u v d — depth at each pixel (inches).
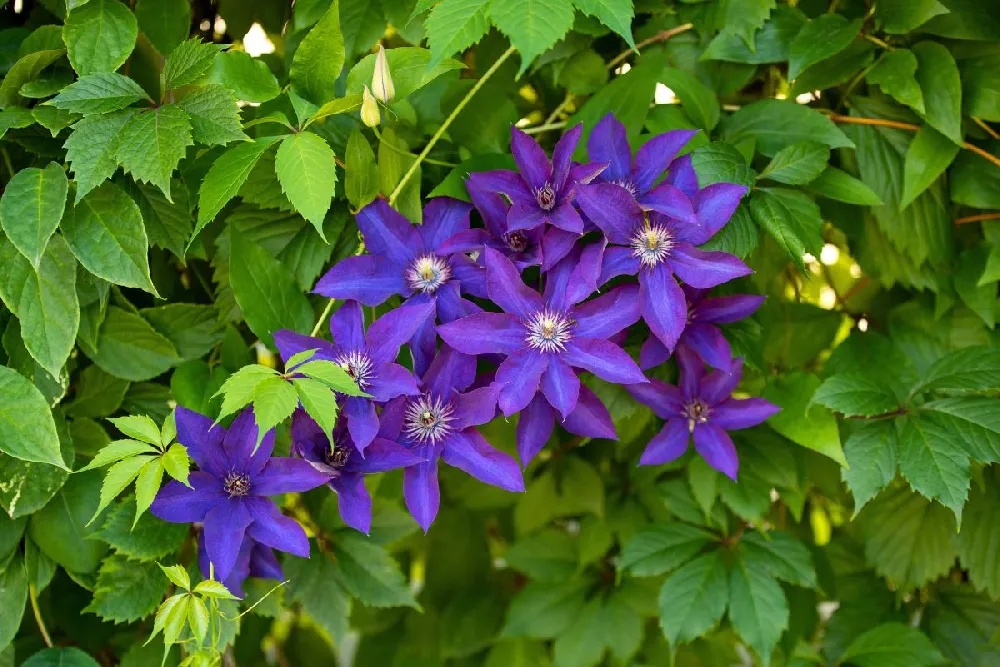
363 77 50.7
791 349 57.0
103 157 48.3
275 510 48.8
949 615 58.4
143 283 49.5
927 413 51.5
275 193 52.0
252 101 49.9
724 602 54.9
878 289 57.4
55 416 52.0
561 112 55.5
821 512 62.4
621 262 48.9
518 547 62.7
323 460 48.7
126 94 49.1
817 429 52.0
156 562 52.1
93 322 52.1
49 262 49.8
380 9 53.4
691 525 56.4
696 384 52.0
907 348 56.0
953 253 55.3
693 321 51.4
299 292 51.9
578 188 48.5
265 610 53.3
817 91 54.6
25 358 51.4
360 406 48.0
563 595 62.4
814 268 59.2
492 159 51.7
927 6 51.8
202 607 48.7
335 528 54.6
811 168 51.3
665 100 54.8
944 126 52.4
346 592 54.3
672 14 53.9
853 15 53.7
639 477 60.1
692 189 49.6
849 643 58.4
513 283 48.8
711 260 48.7
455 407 48.6
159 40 52.5
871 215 54.9
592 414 50.2
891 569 57.1
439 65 50.3
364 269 50.0
